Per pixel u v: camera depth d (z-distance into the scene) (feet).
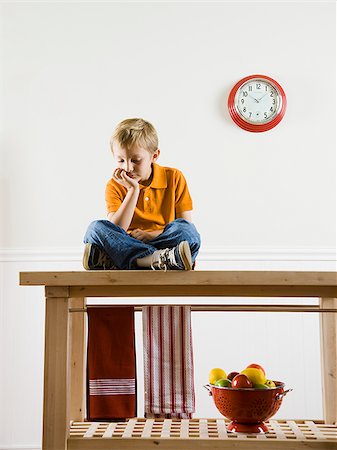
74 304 7.37
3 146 10.69
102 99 10.78
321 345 7.36
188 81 10.80
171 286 6.29
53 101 10.78
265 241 10.48
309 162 10.64
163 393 6.52
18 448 10.05
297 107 10.75
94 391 6.48
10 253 10.44
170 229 6.84
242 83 10.61
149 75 10.82
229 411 6.54
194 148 10.67
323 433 6.60
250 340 10.30
